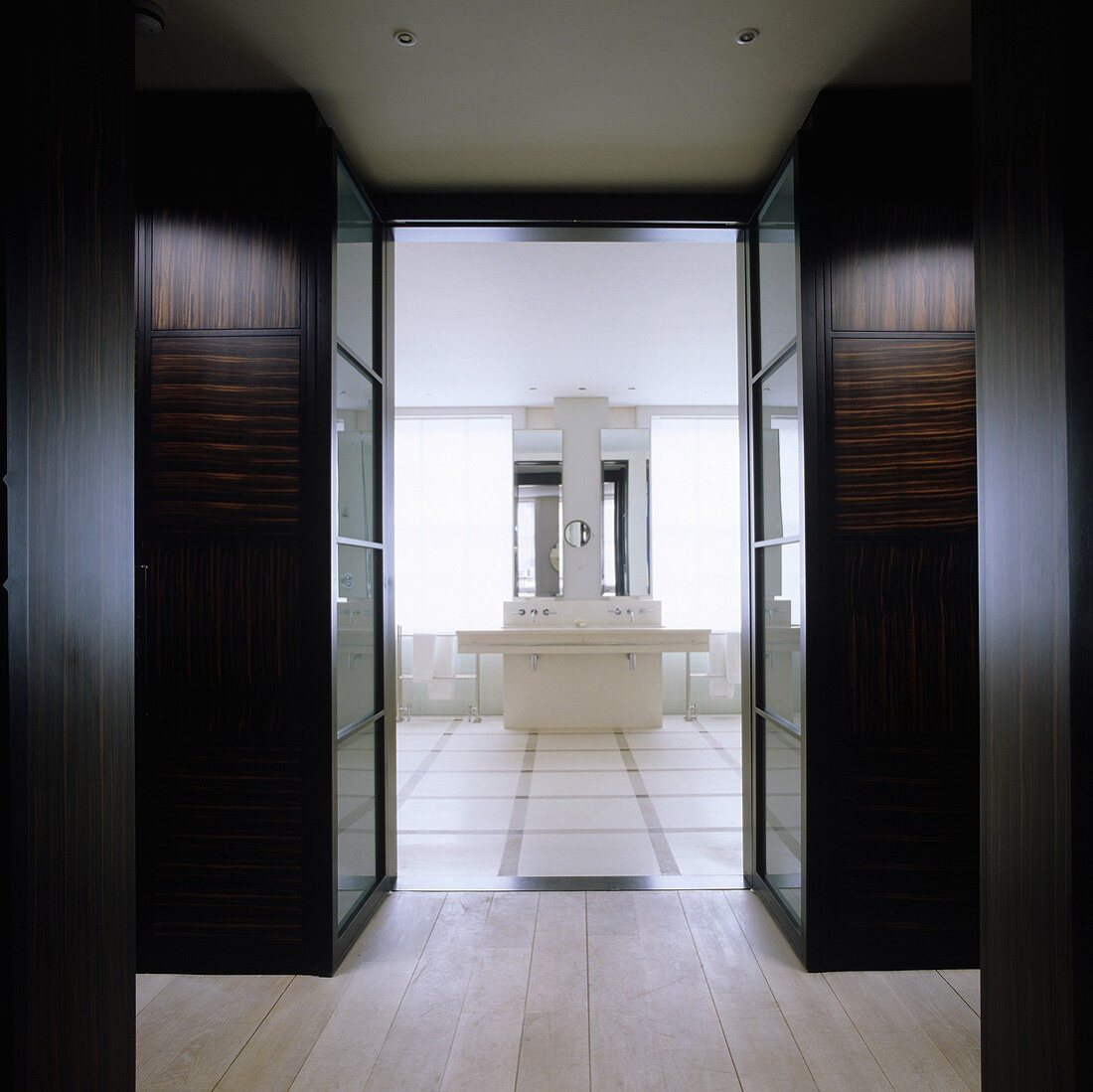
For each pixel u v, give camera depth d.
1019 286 1.15
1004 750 1.20
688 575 6.84
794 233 2.55
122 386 1.27
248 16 2.03
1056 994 1.07
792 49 2.20
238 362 2.49
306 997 2.27
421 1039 2.05
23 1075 1.01
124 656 1.27
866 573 2.47
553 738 5.89
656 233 3.12
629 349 5.28
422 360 5.51
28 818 1.02
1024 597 1.15
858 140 2.48
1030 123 1.12
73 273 1.13
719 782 4.66
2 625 0.98
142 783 2.46
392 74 2.29
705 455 6.89
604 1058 1.96
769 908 2.83
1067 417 1.04
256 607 2.46
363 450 2.88
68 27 1.12
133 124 1.31
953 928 2.43
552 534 6.74
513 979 2.36
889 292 2.49
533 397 6.61
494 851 3.52
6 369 0.98
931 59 2.25
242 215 2.49
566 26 2.08
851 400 2.48
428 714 6.78
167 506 2.48
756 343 3.06
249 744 2.45
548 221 3.03
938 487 2.48
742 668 3.16
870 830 2.44
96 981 1.18
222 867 2.44
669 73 2.30
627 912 2.84
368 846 2.87
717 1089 1.84
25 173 1.02
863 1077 1.88
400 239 3.18
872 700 2.46
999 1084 1.21
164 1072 1.91
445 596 6.84
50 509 1.07
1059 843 1.06
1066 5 1.03
